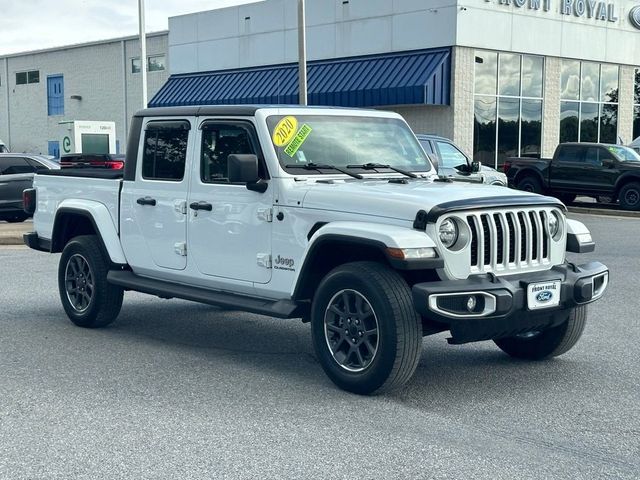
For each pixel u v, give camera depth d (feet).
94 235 28.17
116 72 147.64
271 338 26.53
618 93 112.06
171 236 24.63
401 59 94.38
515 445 16.76
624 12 110.32
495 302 18.90
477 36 93.04
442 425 17.93
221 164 23.18
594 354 24.50
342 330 20.15
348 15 99.81
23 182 64.75
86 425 17.81
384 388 19.53
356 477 14.99
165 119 24.91
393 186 21.36
